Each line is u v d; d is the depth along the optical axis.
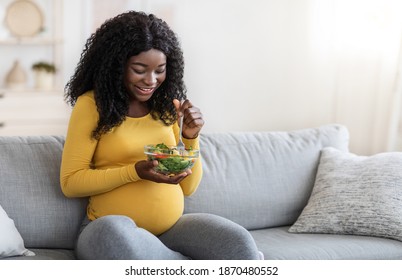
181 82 2.73
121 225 2.27
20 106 5.85
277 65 6.10
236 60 6.09
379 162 3.06
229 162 3.11
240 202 3.05
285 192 3.15
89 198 2.73
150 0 6.05
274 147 3.24
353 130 5.64
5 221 2.48
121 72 2.53
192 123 2.62
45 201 2.68
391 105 5.23
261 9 6.04
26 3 6.03
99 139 2.58
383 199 2.91
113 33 2.53
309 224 2.98
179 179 2.47
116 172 2.49
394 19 5.16
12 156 2.71
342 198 2.98
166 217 2.58
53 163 2.75
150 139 2.64
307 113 6.10
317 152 3.31
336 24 5.83
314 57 6.02
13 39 5.88
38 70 5.94
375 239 2.86
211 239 2.41
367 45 5.47
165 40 2.58
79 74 2.65
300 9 6.01
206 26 6.03
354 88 5.62
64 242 2.70
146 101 2.71
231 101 6.13
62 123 6.00
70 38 6.12
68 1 6.07
